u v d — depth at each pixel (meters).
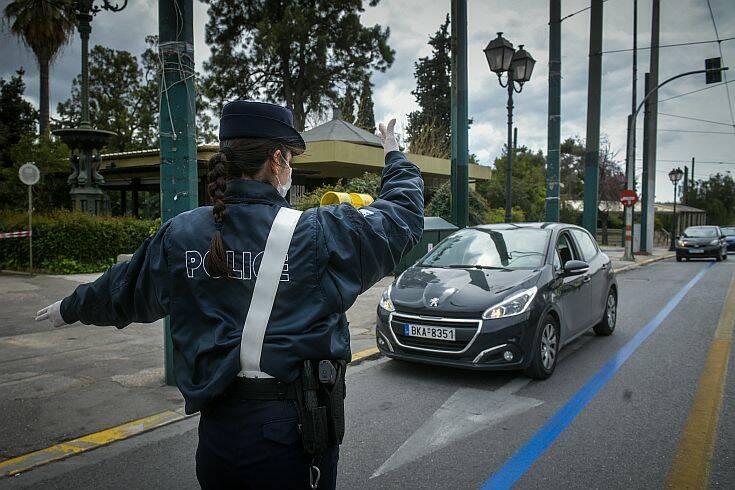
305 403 1.38
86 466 3.49
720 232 23.00
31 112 29.53
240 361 1.36
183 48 4.59
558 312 5.63
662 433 4.01
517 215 23.69
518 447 3.79
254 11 27.59
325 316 1.42
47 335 6.85
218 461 1.41
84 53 15.91
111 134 16.11
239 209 1.43
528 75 13.38
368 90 28.77
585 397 4.82
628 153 20.45
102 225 13.44
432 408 4.56
